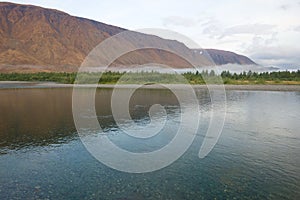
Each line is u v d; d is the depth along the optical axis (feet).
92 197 33.71
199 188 36.42
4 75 367.04
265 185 37.52
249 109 111.14
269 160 47.57
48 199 33.14
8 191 35.22
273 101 141.49
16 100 143.23
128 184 37.45
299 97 162.71
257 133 67.62
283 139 62.08
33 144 57.82
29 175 40.50
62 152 51.90
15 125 78.38
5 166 44.32
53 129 72.23
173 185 37.35
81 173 41.34
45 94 175.63
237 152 51.98
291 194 35.06
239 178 39.83
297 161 47.19
